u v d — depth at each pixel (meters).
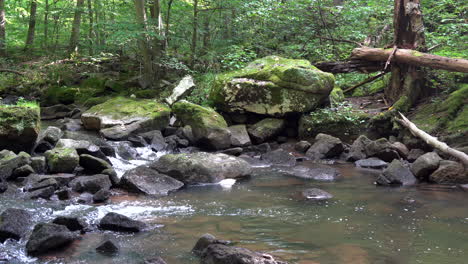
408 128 9.50
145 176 7.05
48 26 19.25
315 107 11.11
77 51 18.09
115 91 14.40
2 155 7.66
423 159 7.68
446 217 5.54
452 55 11.28
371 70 11.88
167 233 4.94
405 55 10.75
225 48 15.02
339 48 14.26
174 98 12.55
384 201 6.32
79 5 17.53
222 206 6.08
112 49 16.80
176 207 6.02
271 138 11.18
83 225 5.01
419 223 5.30
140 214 5.68
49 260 4.18
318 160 9.56
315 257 4.24
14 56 19.14
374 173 8.30
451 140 9.09
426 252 4.37
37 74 16.39
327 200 6.38
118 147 9.35
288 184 7.43
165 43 14.49
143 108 11.49
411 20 11.12
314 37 14.57
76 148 7.98
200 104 12.57
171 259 4.19
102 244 4.42
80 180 6.78
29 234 4.77
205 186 7.32
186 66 14.84
